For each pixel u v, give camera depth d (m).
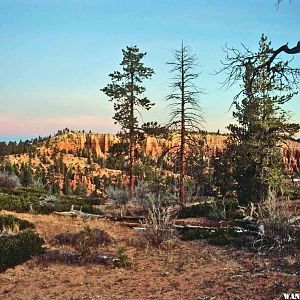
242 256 12.98
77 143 151.50
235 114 26.48
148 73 38.91
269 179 25.22
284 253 12.66
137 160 41.31
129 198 29.80
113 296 9.34
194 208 23.84
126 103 38.12
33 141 155.75
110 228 18.48
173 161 30.36
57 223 18.58
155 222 15.81
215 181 34.81
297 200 25.19
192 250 14.40
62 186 95.75
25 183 65.12
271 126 26.02
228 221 20.12
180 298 8.98
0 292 9.67
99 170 117.94
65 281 10.64
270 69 9.27
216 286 9.77
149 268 12.08
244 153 27.06
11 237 13.00
